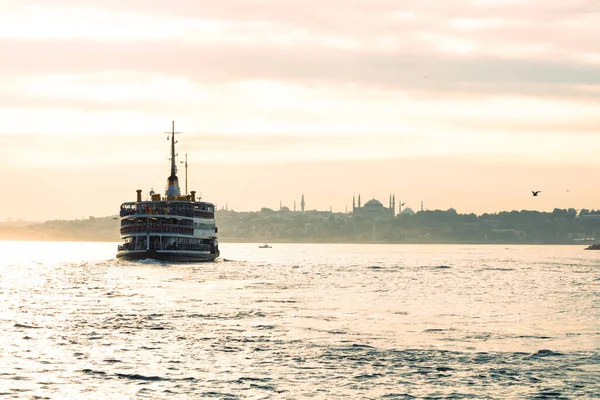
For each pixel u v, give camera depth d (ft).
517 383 250.57
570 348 304.30
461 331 344.49
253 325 353.31
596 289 589.73
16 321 362.12
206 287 553.23
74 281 604.08
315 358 280.72
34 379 249.14
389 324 363.35
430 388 244.01
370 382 249.75
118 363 270.87
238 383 246.68
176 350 292.40
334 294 512.63
